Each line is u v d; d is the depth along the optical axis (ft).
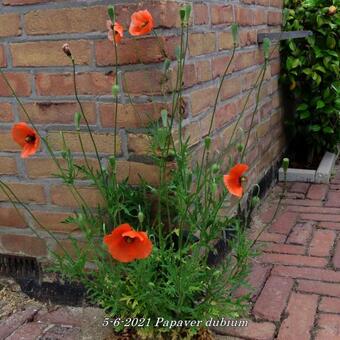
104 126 4.41
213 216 4.16
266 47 4.05
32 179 4.78
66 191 4.70
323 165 7.91
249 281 5.09
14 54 4.50
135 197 4.38
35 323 4.69
